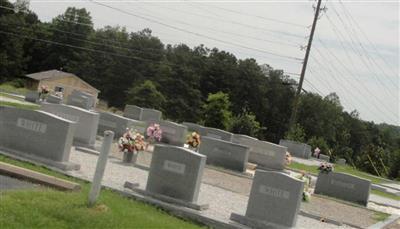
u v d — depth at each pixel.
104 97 111.81
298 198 13.42
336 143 127.94
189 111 107.44
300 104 122.25
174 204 13.86
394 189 39.91
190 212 13.30
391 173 60.66
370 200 27.25
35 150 15.48
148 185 14.31
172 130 30.69
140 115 48.00
